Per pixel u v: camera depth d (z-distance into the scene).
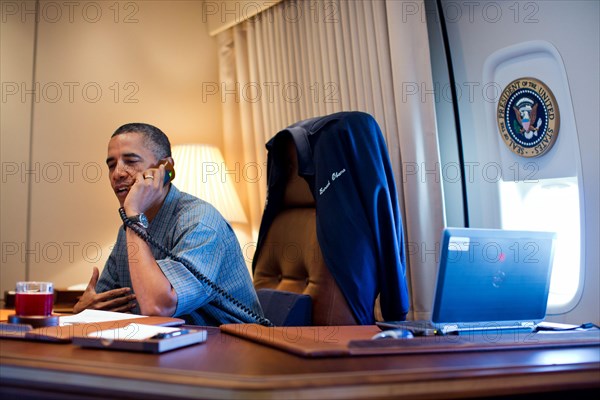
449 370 0.91
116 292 1.91
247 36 3.65
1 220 3.61
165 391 0.85
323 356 1.02
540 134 2.44
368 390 0.84
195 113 3.84
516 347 1.14
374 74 3.00
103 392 0.90
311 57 3.34
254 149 3.64
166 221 1.97
